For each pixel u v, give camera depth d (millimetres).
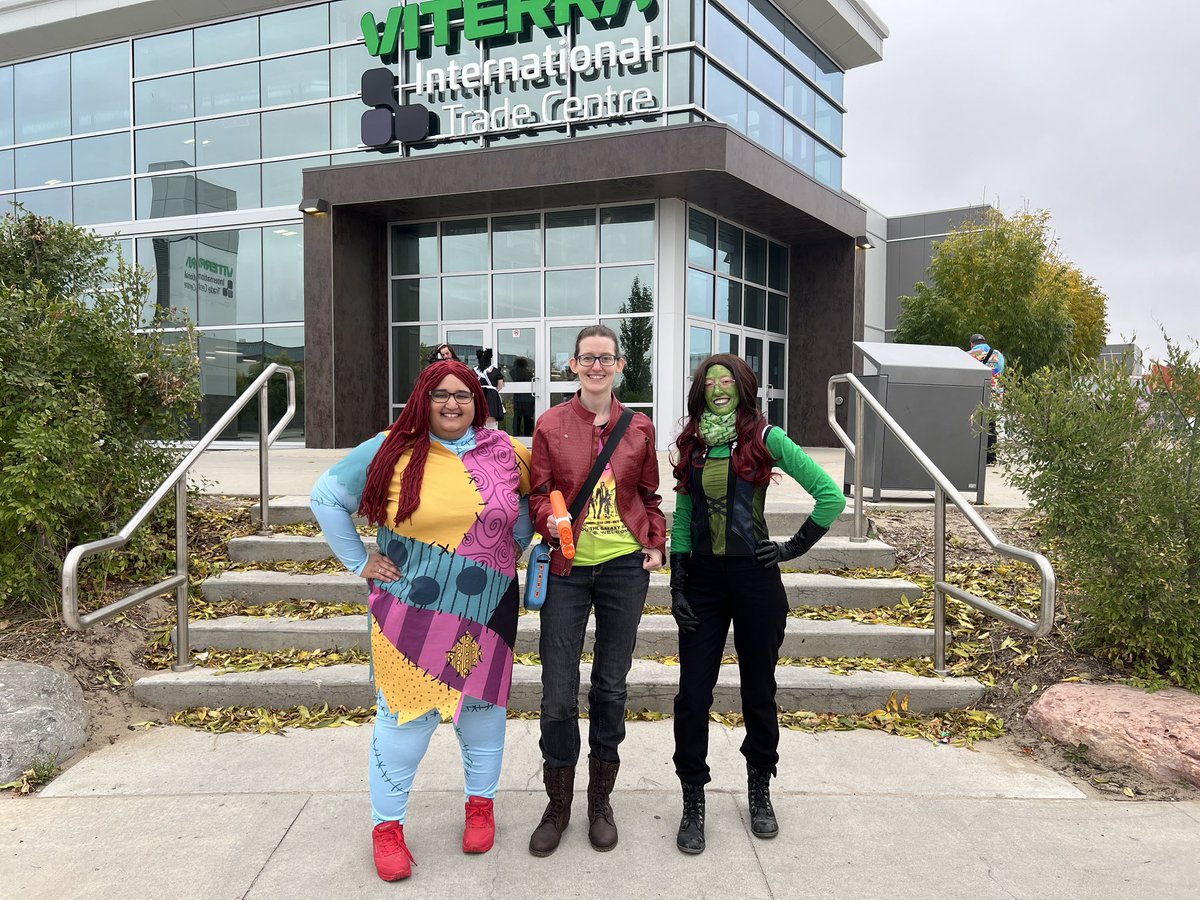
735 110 13141
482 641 2508
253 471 8445
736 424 2609
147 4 14688
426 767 3254
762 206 12945
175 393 5109
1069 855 2613
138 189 15594
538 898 2385
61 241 5297
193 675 3922
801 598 4547
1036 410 3887
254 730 3619
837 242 15312
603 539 2564
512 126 12836
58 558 4422
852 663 4066
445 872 2512
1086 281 23516
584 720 3713
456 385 2447
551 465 2602
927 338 19031
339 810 2910
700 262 13078
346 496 2525
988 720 3623
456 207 13188
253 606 4645
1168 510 3588
